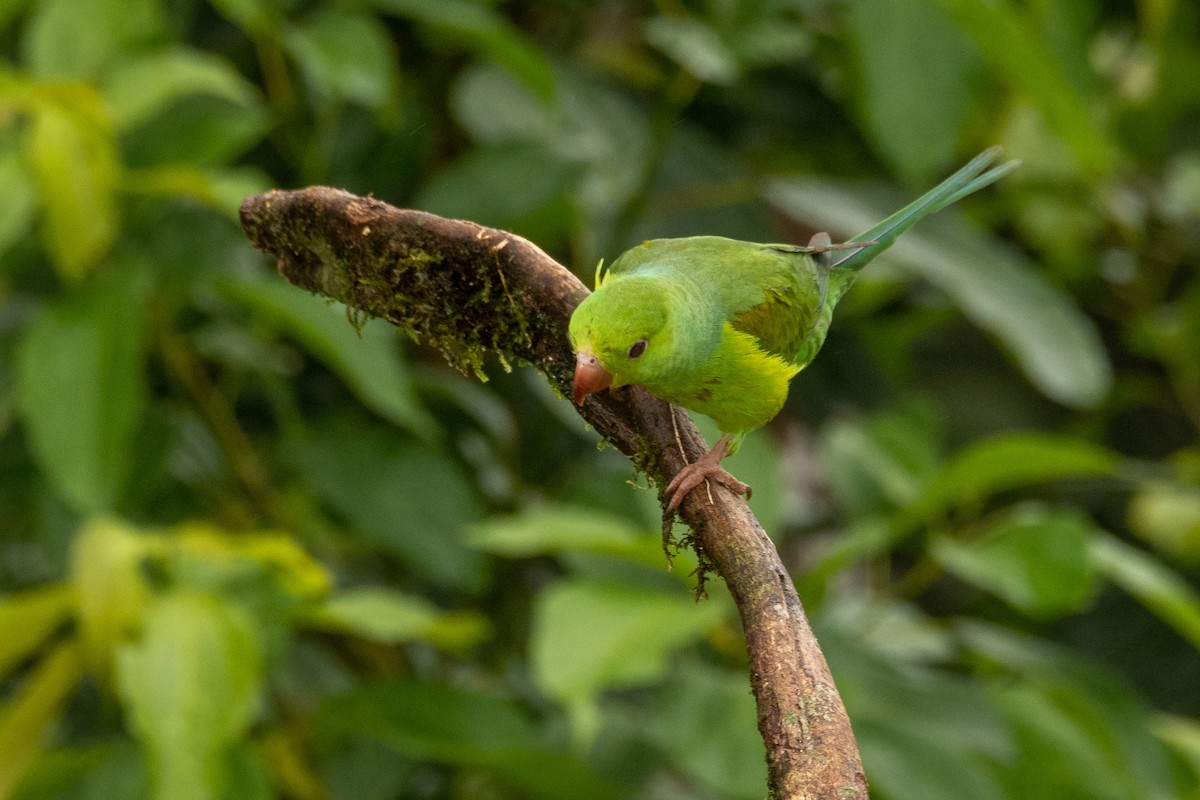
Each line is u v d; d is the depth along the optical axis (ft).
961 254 32.01
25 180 26.21
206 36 34.78
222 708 22.74
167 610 23.25
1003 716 28.43
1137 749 28.30
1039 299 31.96
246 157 34.06
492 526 25.95
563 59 33.71
